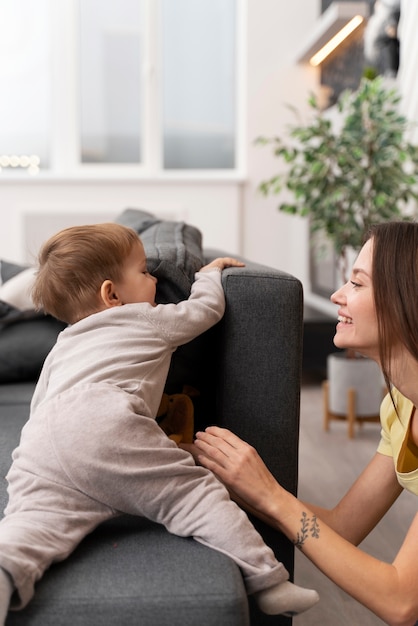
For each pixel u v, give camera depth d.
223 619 0.99
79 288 1.38
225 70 5.33
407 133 3.69
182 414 1.49
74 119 5.23
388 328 1.18
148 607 0.98
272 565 1.10
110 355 1.26
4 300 2.25
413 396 1.24
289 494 1.25
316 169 3.09
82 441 1.13
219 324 1.43
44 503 1.10
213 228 5.18
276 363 1.41
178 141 5.36
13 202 5.09
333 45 4.50
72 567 1.05
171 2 5.26
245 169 5.18
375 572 1.17
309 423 3.40
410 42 3.75
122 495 1.13
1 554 0.95
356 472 2.70
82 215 5.12
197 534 1.12
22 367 2.21
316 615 1.71
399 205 3.79
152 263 1.46
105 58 5.25
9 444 1.65
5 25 5.16
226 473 1.25
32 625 0.96
